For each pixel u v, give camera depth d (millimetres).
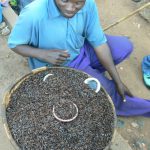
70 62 2371
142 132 2838
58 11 1993
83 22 2178
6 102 1884
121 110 2719
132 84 3199
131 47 2574
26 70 2859
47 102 1910
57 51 2131
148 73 3207
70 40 2223
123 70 3295
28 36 2121
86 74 2078
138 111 2725
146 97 3123
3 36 3086
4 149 2355
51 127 1802
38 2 2033
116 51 2523
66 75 2066
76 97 1955
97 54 2400
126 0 4070
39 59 2180
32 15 2004
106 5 3990
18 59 2922
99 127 1840
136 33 3703
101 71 2652
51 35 2127
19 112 1864
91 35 2309
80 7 1899
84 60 2395
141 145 2756
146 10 3908
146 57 3305
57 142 1761
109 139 1806
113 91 2471
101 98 1971
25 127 1801
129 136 2793
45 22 2045
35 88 1978
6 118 1825
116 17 3865
